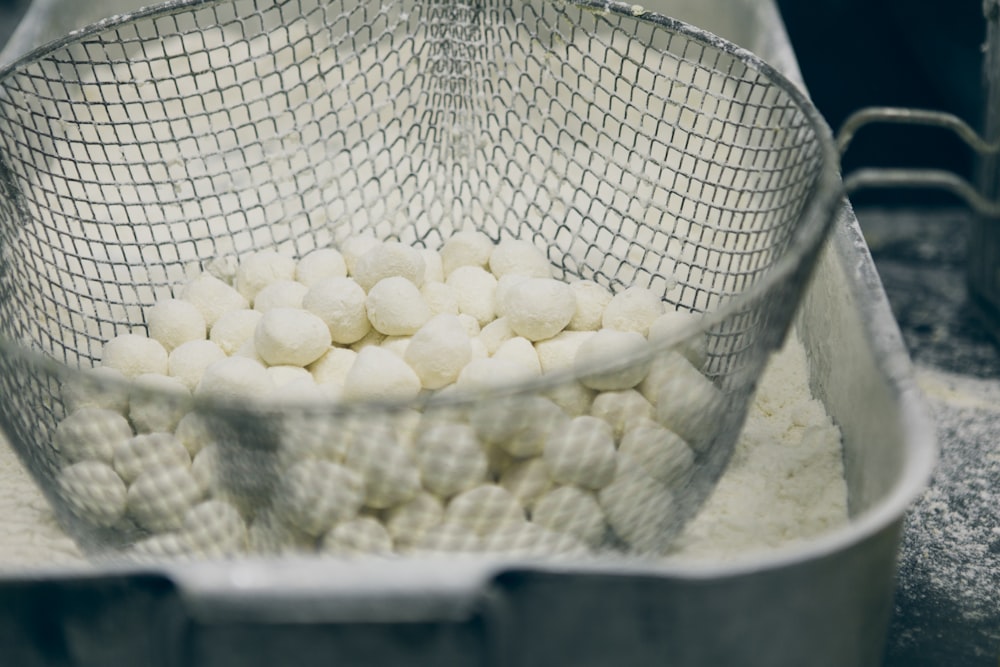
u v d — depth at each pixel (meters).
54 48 0.75
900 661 0.70
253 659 0.56
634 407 0.64
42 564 0.65
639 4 0.94
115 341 0.71
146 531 0.65
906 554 0.74
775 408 0.73
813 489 0.68
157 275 0.80
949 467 0.79
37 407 0.68
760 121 0.81
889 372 0.62
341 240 0.82
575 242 0.81
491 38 0.86
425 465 0.60
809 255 0.62
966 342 0.89
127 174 0.85
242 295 0.76
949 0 1.20
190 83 0.91
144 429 0.65
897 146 1.16
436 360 0.68
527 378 0.66
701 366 0.68
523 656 0.56
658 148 0.86
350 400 0.66
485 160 0.84
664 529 0.64
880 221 1.03
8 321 0.72
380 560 0.56
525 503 0.62
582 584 0.55
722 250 0.74
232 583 0.55
